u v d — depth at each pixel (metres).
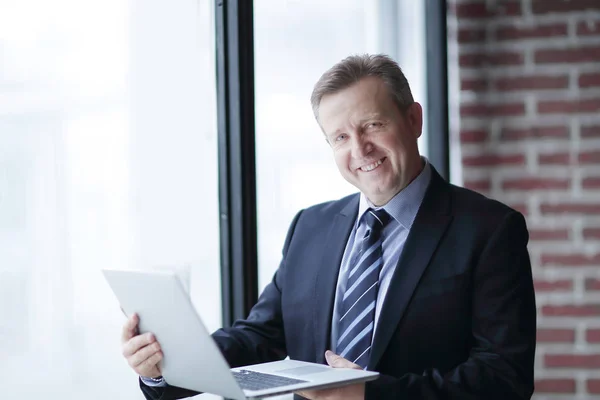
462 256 1.60
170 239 2.02
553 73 2.80
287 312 1.78
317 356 1.70
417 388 1.49
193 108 2.08
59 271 1.78
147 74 1.96
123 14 1.90
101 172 1.86
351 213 1.80
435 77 2.90
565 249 2.79
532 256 2.81
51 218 1.76
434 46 2.90
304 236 1.85
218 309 2.17
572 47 2.79
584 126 2.79
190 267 2.07
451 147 2.94
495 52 2.84
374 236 1.71
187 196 2.06
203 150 2.11
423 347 1.59
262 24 2.31
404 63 2.91
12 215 1.69
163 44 2.00
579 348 2.77
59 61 1.77
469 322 1.61
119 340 1.89
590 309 2.77
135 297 1.44
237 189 2.14
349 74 1.65
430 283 1.61
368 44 2.73
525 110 2.82
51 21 1.76
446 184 1.74
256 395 1.31
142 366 1.50
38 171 1.74
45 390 1.76
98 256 1.85
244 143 2.13
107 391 1.87
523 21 2.81
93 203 1.84
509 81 2.83
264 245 2.31
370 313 1.65
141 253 1.95
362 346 1.64
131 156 1.92
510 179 2.83
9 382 1.69
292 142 2.39
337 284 1.73
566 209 2.79
